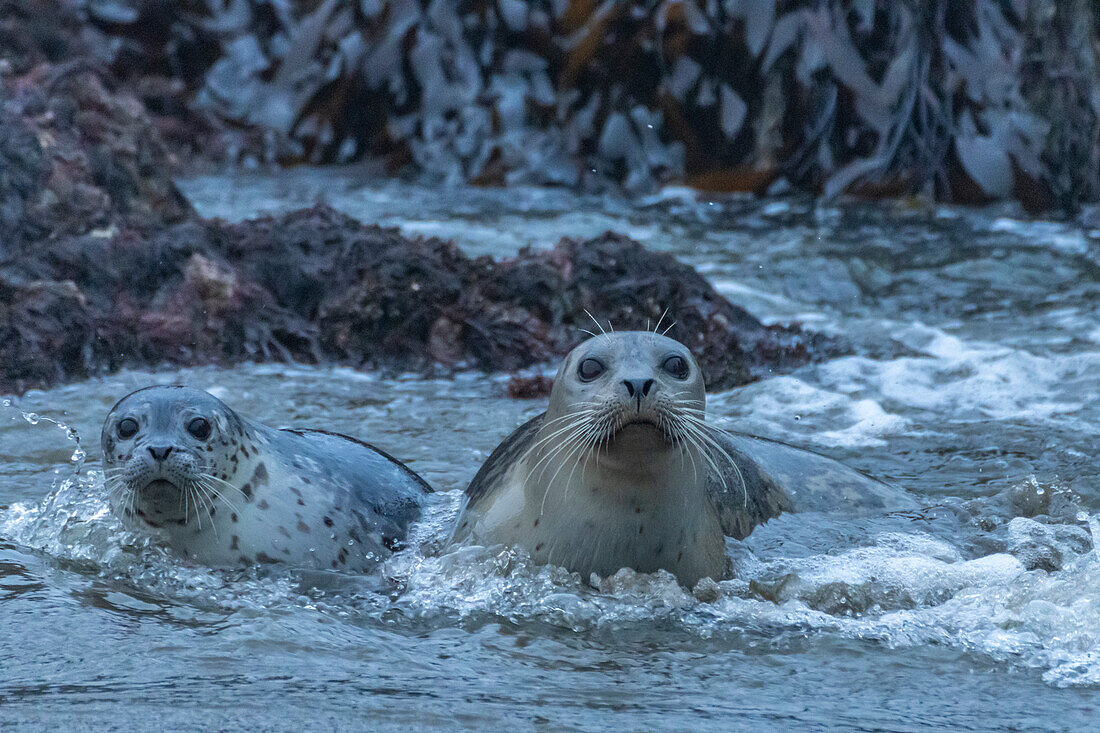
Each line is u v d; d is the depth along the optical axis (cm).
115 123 3331
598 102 5366
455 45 5622
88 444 2055
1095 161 4841
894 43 5144
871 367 2764
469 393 2580
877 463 2041
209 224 3045
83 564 1441
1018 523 1677
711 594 1362
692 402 1352
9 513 1638
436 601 1339
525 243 4034
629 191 5219
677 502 1352
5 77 3412
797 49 5191
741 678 1127
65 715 991
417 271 2948
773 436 2219
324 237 3052
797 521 1628
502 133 5438
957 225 4581
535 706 1037
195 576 1405
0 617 1230
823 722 1018
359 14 5762
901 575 1439
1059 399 2488
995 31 5047
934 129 5066
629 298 2978
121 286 2827
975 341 3045
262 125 5750
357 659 1148
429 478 1897
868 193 5066
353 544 1520
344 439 1788
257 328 2822
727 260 3969
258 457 1527
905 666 1162
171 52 5978
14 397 2397
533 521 1392
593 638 1235
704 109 5294
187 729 967
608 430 1281
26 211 2941
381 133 5669
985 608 1314
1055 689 1105
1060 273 3847
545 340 2908
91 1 5941
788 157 5200
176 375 2612
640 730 989
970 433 2238
